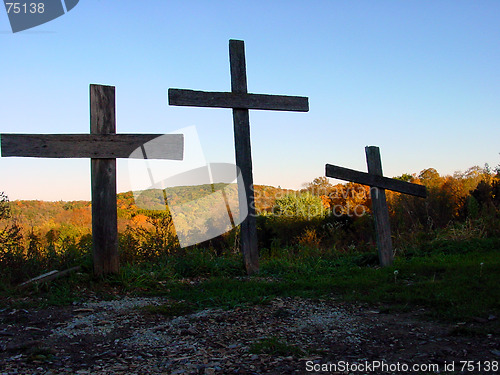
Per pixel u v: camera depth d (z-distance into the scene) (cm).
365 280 712
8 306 557
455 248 995
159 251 877
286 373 354
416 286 649
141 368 373
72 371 368
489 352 382
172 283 712
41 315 529
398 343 424
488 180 1556
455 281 648
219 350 414
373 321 500
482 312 495
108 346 436
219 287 680
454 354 384
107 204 703
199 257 828
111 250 702
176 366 377
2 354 408
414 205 1427
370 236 1305
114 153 700
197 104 785
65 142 677
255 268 810
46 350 414
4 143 644
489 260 812
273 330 474
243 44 842
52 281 655
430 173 1944
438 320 489
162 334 468
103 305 581
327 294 642
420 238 1159
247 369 365
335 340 440
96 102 700
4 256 695
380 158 909
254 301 592
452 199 1423
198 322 505
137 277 705
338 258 1004
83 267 711
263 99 836
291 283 706
